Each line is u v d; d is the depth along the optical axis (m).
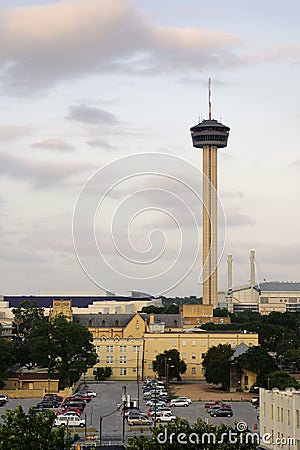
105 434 159.38
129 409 195.25
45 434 101.00
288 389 145.62
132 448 105.81
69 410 189.75
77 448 132.00
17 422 102.00
